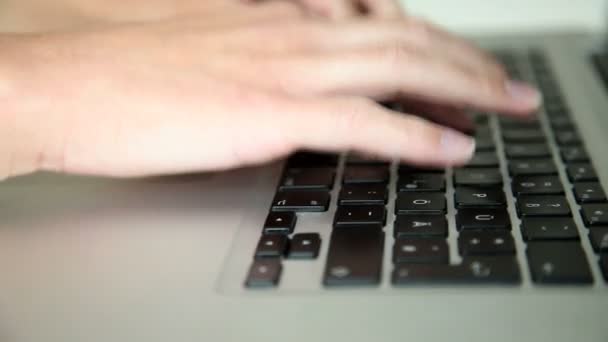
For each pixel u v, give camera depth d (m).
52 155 0.34
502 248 0.28
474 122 0.40
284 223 0.31
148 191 0.34
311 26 0.40
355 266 0.28
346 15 0.46
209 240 0.30
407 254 0.28
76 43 0.36
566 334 0.25
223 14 0.41
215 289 0.28
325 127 0.35
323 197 0.32
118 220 0.32
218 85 0.36
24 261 0.30
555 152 0.36
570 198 0.31
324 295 0.27
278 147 0.35
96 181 0.35
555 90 0.44
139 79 0.35
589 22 0.61
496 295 0.26
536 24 0.62
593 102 0.42
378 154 0.35
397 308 0.26
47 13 0.46
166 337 0.26
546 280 0.27
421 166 0.35
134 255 0.30
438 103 0.39
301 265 0.28
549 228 0.29
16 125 0.33
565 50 0.52
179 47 0.38
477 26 0.63
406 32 0.41
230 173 0.35
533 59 0.50
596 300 0.26
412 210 0.31
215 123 0.35
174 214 0.32
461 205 0.31
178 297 0.27
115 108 0.34
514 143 0.37
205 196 0.33
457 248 0.29
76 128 0.34
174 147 0.34
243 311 0.27
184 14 0.44
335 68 0.38
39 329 0.27
